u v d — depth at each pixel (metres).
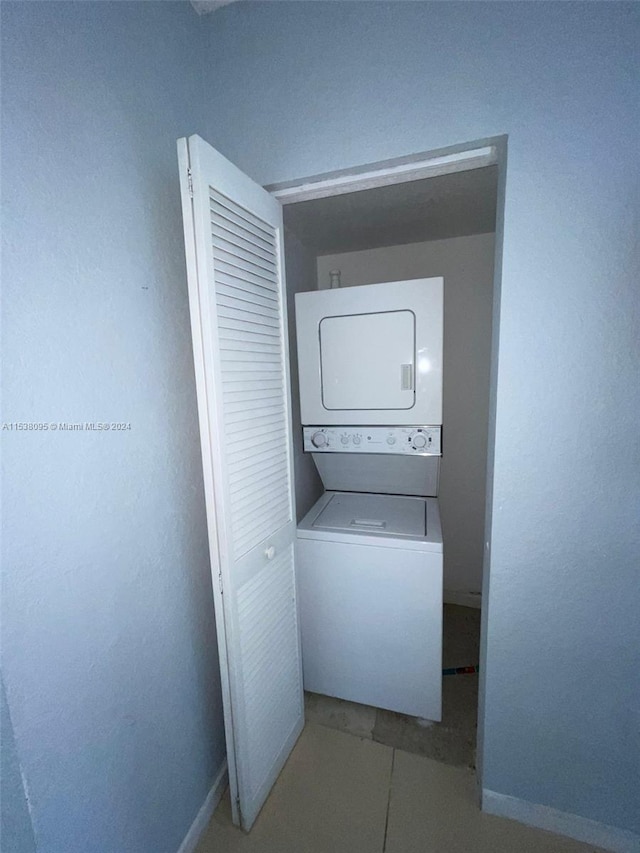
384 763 1.65
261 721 1.44
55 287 0.85
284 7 1.25
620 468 1.14
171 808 1.26
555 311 1.12
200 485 1.40
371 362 1.88
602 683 1.27
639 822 1.30
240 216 1.21
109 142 0.99
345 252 2.63
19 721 0.79
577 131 1.03
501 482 1.25
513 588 1.30
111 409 1.00
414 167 1.25
